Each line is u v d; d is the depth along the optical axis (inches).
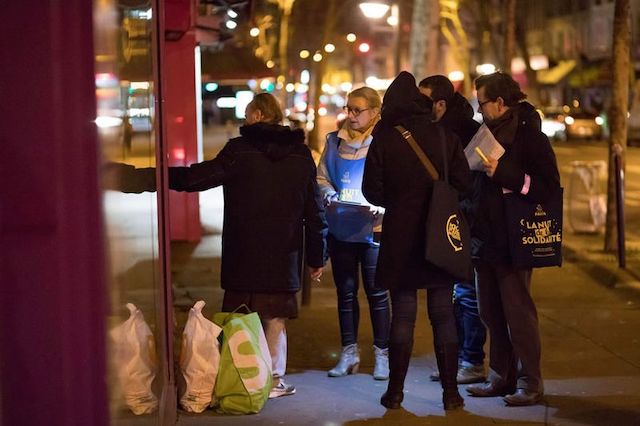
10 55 157.9
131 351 224.5
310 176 378.3
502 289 370.6
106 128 175.9
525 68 3636.8
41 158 159.5
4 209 159.3
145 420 247.6
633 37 3193.9
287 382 414.9
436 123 359.9
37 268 160.9
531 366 374.6
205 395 365.1
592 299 602.2
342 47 4419.3
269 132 368.5
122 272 200.4
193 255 787.4
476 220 369.7
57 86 159.2
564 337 496.7
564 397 387.2
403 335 366.9
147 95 286.7
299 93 4084.6
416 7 993.5
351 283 421.7
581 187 921.5
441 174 353.4
